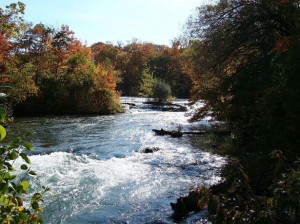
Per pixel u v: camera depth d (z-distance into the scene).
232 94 17.66
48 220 9.10
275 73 12.80
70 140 20.64
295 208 3.11
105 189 11.59
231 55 18.02
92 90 38.31
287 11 14.36
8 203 2.85
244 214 3.27
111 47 96.00
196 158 16.20
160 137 22.17
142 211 9.58
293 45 11.43
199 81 19.47
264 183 8.52
